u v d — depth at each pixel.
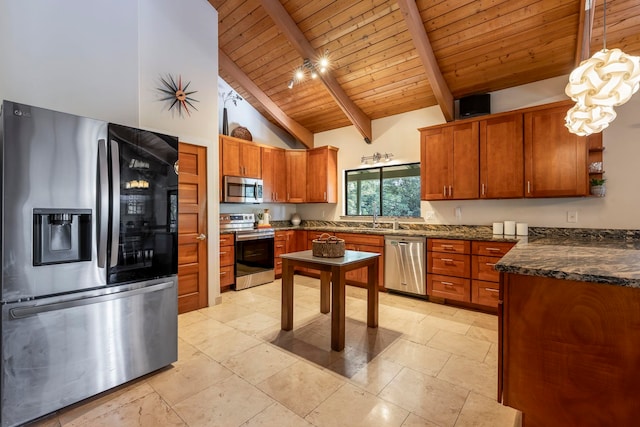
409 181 4.62
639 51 2.97
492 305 3.22
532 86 3.53
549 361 1.27
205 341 2.59
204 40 3.43
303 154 5.38
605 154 3.05
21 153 1.55
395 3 3.11
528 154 3.24
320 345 2.52
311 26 3.57
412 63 3.71
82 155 1.75
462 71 3.59
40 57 2.26
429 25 3.18
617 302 1.15
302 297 3.88
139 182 2.01
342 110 4.55
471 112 3.73
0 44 2.10
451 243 3.50
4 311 1.52
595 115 1.60
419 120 4.45
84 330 1.77
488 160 3.47
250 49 4.16
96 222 1.81
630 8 2.58
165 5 3.09
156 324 2.09
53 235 1.74
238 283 4.18
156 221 2.10
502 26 3.02
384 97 4.36
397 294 4.02
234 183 4.49
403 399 1.80
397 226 4.48
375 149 4.91
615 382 1.15
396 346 2.50
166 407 1.73
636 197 2.93
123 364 1.93
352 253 2.93
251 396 1.83
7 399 1.53
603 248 1.99
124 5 2.71
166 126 3.09
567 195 3.05
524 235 3.35
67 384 1.71
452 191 3.72
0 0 2.11
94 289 1.81
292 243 5.16
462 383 1.97
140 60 2.88
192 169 3.33
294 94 4.79
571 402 1.23
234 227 4.54
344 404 1.75
